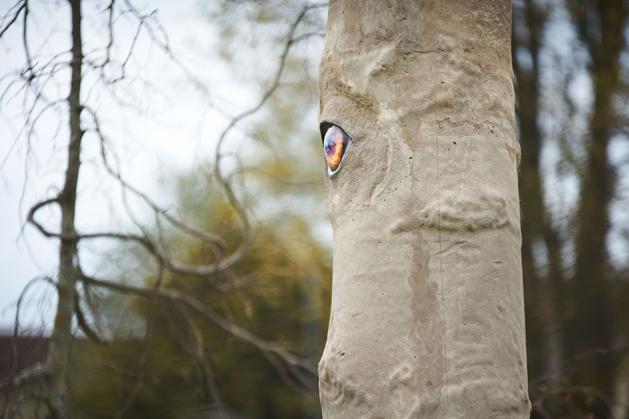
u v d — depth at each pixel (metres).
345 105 4.32
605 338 12.47
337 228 4.27
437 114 4.12
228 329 9.55
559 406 9.39
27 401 8.59
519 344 4.05
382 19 4.27
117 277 11.41
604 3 13.18
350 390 3.98
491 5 4.38
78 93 7.68
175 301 9.70
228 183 9.23
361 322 4.02
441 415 3.83
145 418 13.70
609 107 12.56
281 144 12.20
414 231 4.00
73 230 8.12
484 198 4.05
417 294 3.95
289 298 13.92
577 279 12.66
